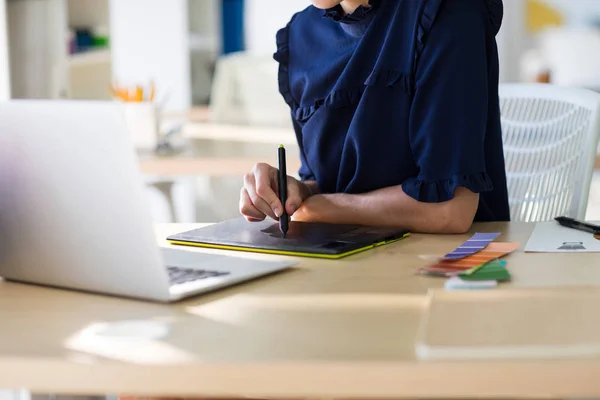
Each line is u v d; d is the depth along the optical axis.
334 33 1.78
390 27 1.63
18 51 2.80
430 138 1.54
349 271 1.21
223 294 1.09
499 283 1.10
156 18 4.81
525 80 5.09
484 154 1.70
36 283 1.17
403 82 1.60
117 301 1.07
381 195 1.57
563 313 0.91
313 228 1.50
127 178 1.01
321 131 1.76
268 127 3.11
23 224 1.13
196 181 3.81
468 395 0.78
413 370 0.78
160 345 0.88
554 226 1.54
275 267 1.20
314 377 0.80
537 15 5.07
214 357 0.83
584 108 2.01
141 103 2.54
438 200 1.51
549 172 2.07
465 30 1.57
